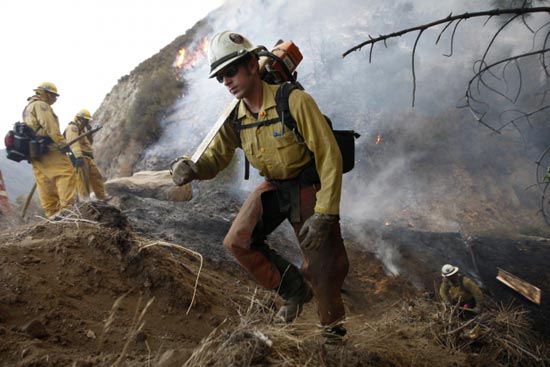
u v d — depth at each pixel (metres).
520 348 4.55
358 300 6.20
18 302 2.46
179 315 2.98
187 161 2.54
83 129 8.30
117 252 3.21
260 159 2.45
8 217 7.86
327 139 2.26
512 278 7.70
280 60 2.51
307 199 2.44
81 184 8.27
